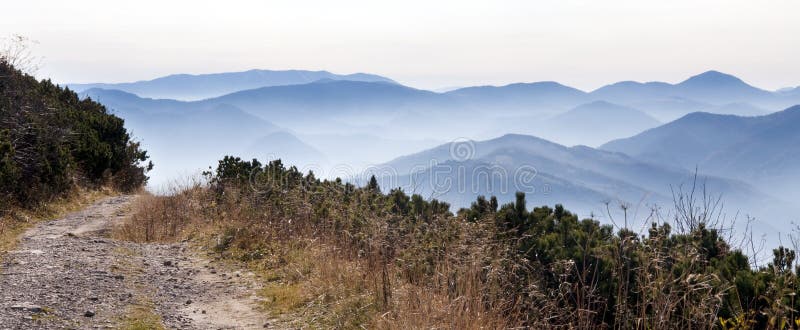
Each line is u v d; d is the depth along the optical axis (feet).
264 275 34.04
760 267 18.93
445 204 32.78
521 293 20.01
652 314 16.97
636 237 18.61
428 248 25.86
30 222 55.47
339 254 32.01
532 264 21.07
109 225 56.59
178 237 49.60
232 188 58.18
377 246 28.35
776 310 15.30
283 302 27.73
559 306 19.58
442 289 21.03
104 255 37.11
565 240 23.44
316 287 28.50
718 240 20.86
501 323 19.03
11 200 57.62
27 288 26.43
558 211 28.37
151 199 65.31
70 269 31.63
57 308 23.81
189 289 30.99
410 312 20.56
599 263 19.94
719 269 18.31
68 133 86.07
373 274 26.71
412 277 25.07
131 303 26.37
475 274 20.54
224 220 50.29
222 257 39.55
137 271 33.65
